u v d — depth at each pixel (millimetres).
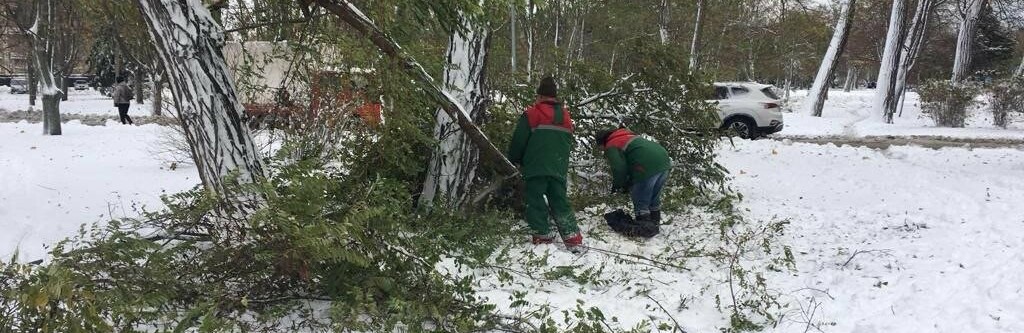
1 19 14578
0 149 11359
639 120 7012
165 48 3500
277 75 6074
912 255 5074
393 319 3252
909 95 42812
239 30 4773
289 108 6211
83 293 2824
